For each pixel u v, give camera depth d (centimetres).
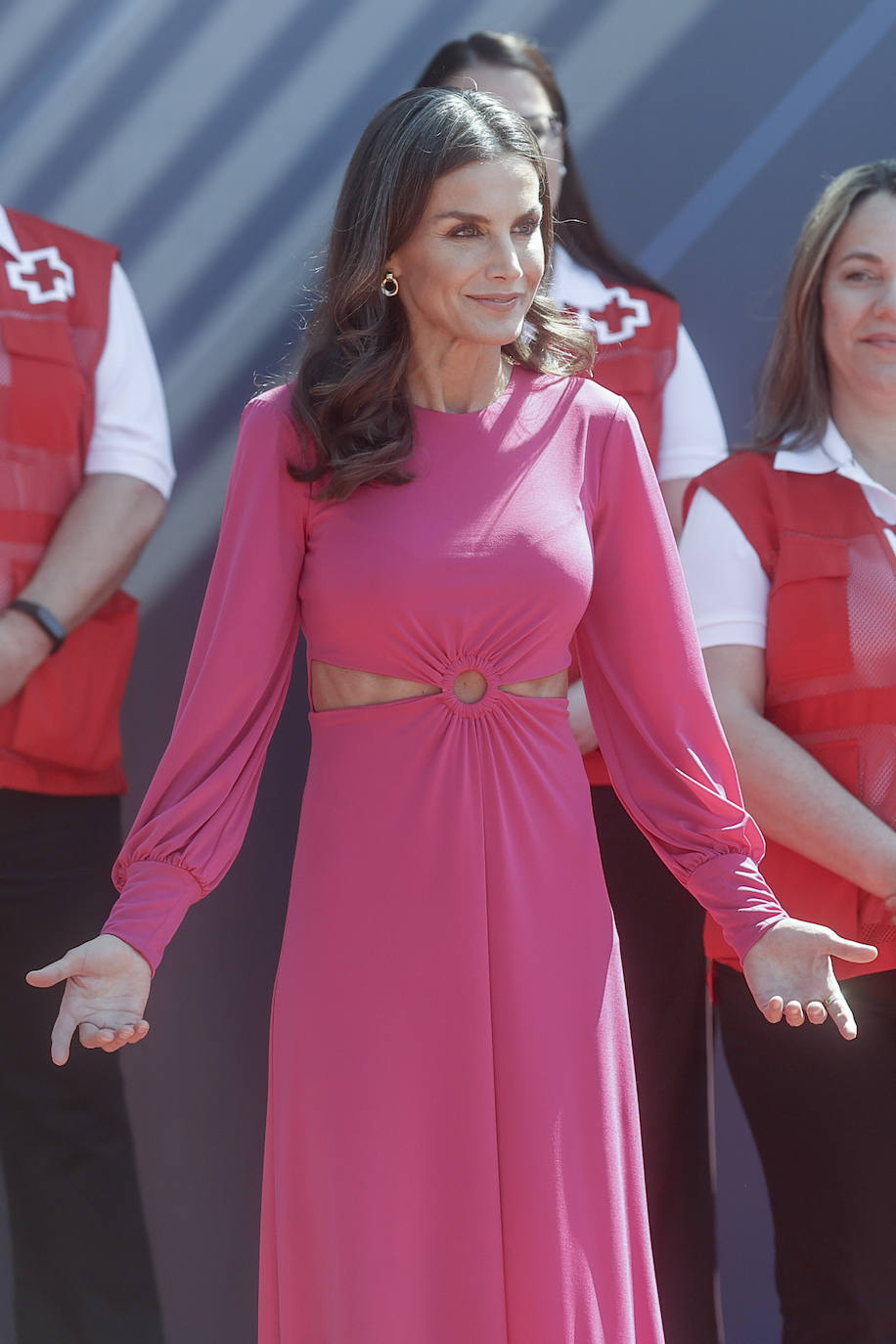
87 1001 779
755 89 1333
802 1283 1038
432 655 824
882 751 1021
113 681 1212
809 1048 1028
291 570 848
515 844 823
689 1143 1189
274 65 1308
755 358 1339
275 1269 865
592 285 1226
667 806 873
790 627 1045
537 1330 795
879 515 1060
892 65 1338
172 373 1312
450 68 1198
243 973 1301
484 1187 798
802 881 1032
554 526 841
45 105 1291
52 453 1160
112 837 1216
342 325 859
